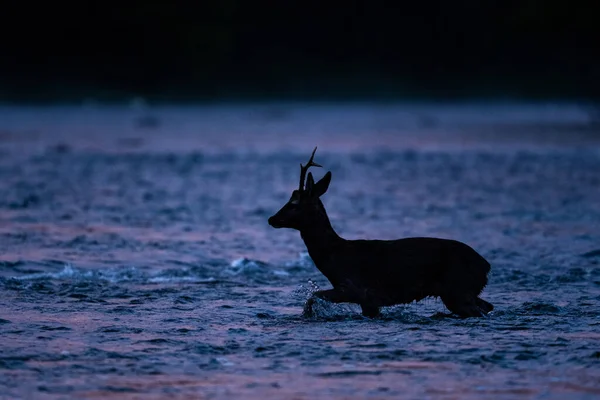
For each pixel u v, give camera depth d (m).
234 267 37.44
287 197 65.44
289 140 138.75
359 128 173.25
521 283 34.22
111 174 83.56
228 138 143.25
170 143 130.12
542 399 19.72
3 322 26.94
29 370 21.80
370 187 72.75
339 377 21.34
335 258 27.58
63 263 37.88
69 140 134.75
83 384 20.75
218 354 23.34
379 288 27.42
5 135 144.88
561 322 26.98
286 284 34.25
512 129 166.88
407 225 50.19
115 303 30.23
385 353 23.30
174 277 35.41
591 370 21.78
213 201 62.28
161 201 61.81
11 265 37.09
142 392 20.23
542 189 70.19
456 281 27.27
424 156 107.75
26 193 65.50
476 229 48.50
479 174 84.31
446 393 20.16
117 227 48.56
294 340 24.77
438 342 24.44
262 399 19.77
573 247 42.75
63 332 25.78
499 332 25.64
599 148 119.06
